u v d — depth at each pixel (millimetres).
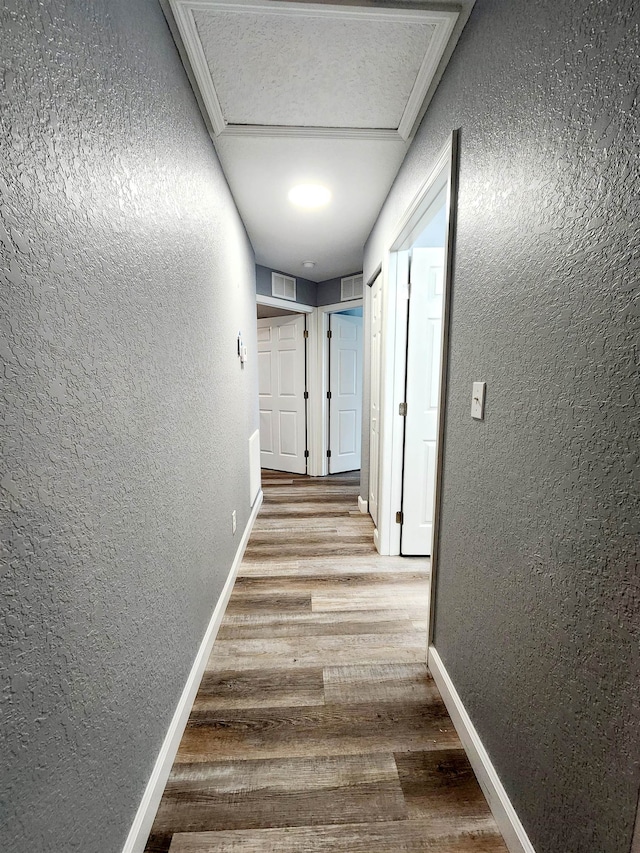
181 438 1180
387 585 2062
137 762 852
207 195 1519
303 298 4078
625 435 553
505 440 904
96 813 682
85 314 648
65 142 589
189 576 1261
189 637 1257
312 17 1061
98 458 693
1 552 469
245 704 1279
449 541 1271
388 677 1405
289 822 935
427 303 2268
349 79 1305
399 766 1073
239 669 1442
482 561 1027
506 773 898
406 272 2246
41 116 534
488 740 989
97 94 683
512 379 870
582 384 641
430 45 1153
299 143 1657
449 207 1187
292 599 1924
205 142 1491
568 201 666
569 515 680
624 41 534
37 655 535
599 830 614
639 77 512
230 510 1999
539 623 771
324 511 3250
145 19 908
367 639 1620
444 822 937
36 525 532
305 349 4395
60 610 584
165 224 1042
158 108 991
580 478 649
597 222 598
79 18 623
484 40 971
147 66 919
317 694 1324
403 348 2305
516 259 844
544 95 727
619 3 540
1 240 462
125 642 801
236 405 2199
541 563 764
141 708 875
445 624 1311
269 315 4707
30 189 512
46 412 550
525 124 796
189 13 1041
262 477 4434
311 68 1256
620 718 573
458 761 1090
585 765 645
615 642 579
